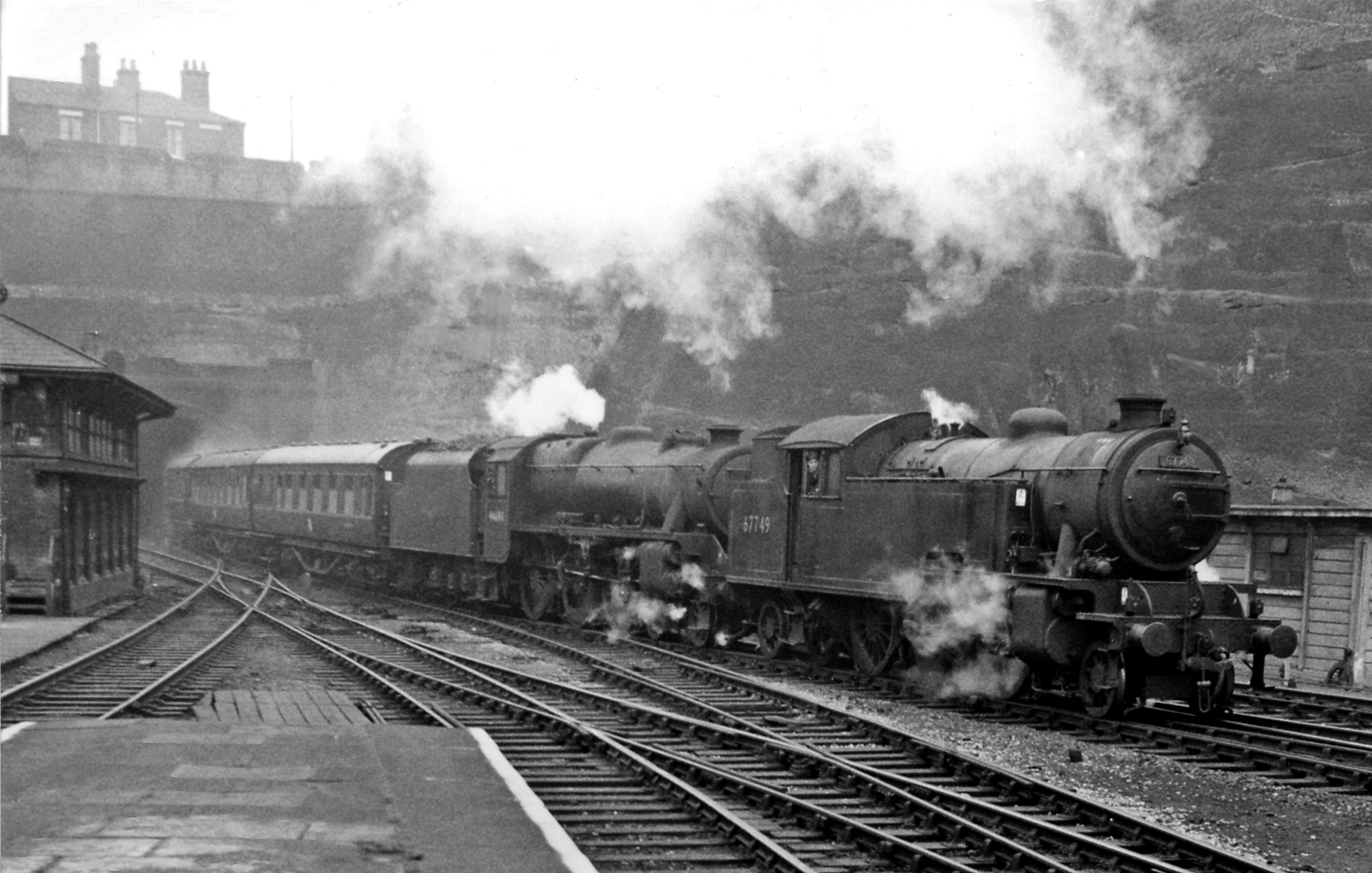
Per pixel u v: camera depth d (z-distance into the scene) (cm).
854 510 1912
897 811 1035
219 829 751
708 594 2331
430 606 3334
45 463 2525
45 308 5928
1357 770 1198
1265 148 5444
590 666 2048
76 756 970
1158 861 859
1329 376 4588
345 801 843
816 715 1520
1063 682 1599
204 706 1467
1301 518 2217
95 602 2875
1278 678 2261
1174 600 1534
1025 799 1088
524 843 750
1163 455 1556
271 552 4606
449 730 1152
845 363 5456
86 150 6109
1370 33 5472
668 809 1027
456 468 3209
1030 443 1708
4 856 679
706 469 2348
